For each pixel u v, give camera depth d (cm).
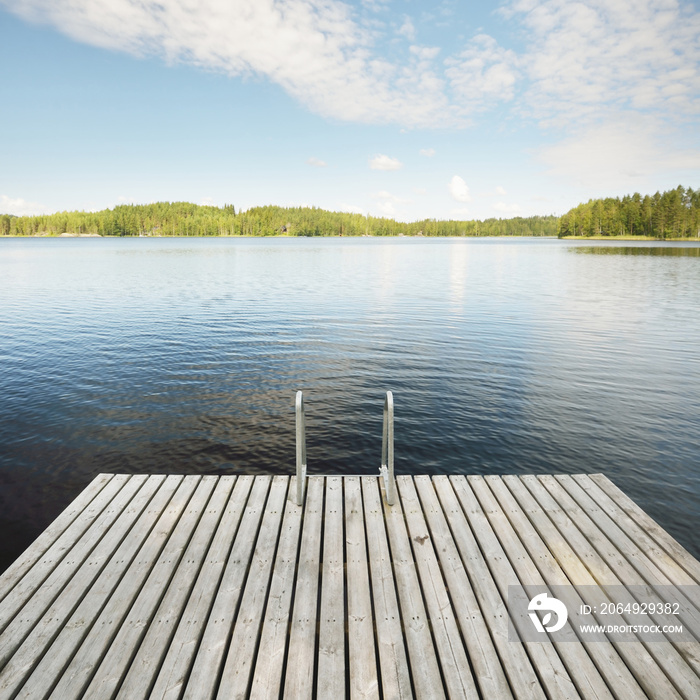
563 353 1430
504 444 800
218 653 287
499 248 10144
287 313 2123
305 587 347
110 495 467
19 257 6303
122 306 2292
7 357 1346
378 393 1059
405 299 2603
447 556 383
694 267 4759
